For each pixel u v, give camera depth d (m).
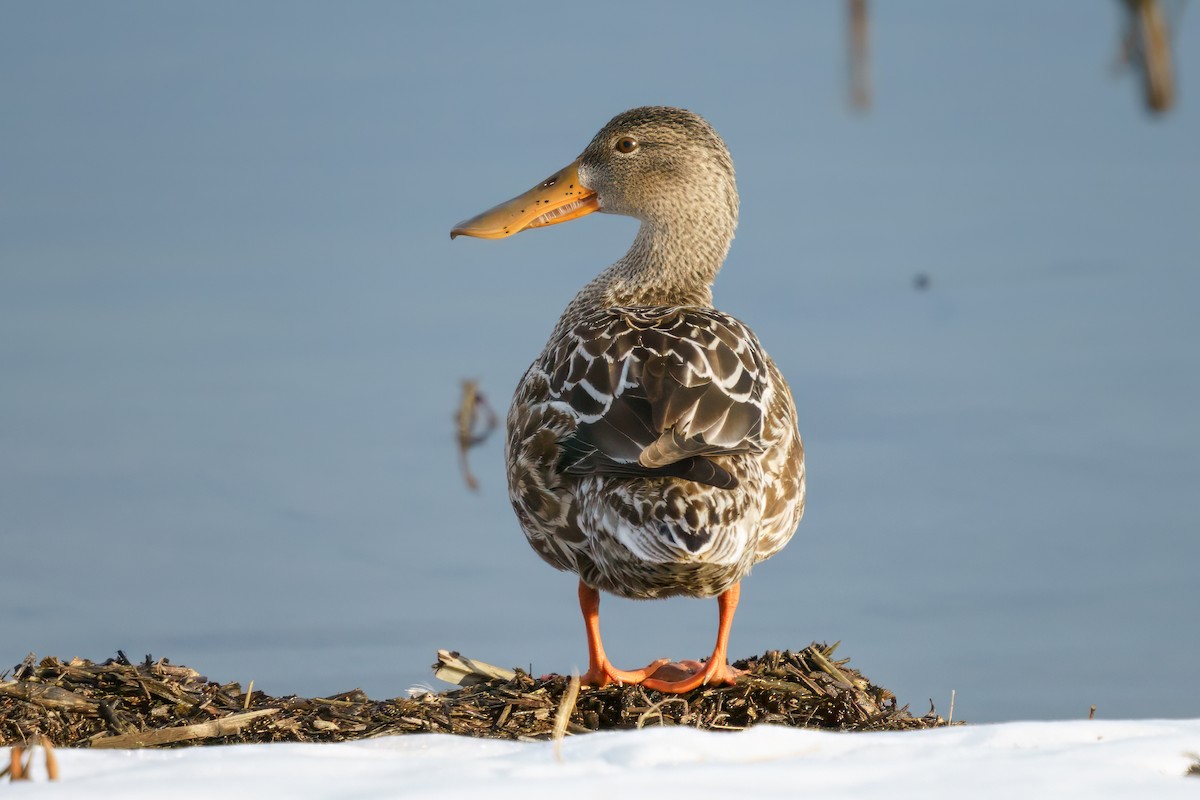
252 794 5.95
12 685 10.41
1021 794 5.99
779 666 12.08
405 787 5.97
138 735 9.87
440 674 12.31
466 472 22.14
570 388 11.79
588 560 11.84
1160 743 6.82
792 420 12.55
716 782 6.06
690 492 10.58
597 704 11.20
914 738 7.32
